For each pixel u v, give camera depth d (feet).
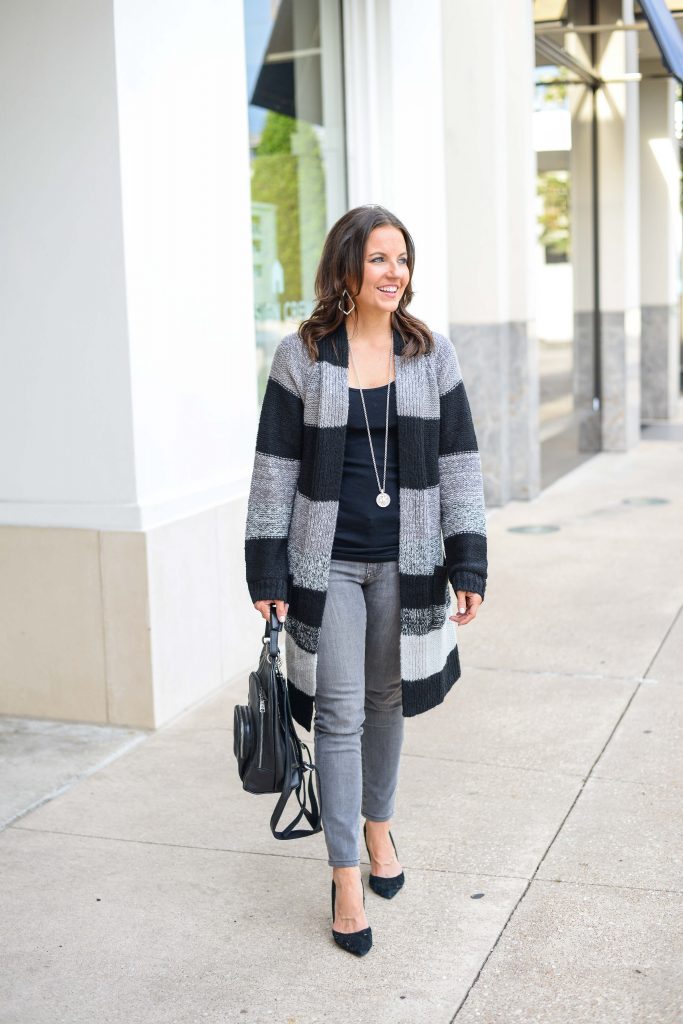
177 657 22.30
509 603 30.76
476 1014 12.88
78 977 13.87
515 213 43.93
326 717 14.39
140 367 20.90
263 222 29.27
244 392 24.50
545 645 26.94
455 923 14.79
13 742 21.36
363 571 14.42
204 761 20.30
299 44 30.66
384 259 13.89
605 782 18.99
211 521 23.17
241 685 24.11
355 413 14.12
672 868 16.03
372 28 32.22
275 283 30.07
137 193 20.61
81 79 20.03
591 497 46.85
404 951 14.20
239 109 24.09
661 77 66.39
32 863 16.75
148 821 18.06
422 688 14.49
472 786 18.98
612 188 57.98
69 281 20.70
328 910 15.30
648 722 21.76
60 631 21.97
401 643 14.40
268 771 13.93
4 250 21.02
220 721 22.15
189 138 22.22
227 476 23.97
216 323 23.36
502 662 25.72
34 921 15.17
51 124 20.34
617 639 27.27
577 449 56.08
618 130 57.47
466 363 44.01
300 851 16.99
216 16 23.06
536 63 47.34
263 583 14.24
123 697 21.80
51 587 21.85
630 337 60.34
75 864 16.70
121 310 20.51
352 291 14.03
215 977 13.79
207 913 15.29
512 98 43.14
